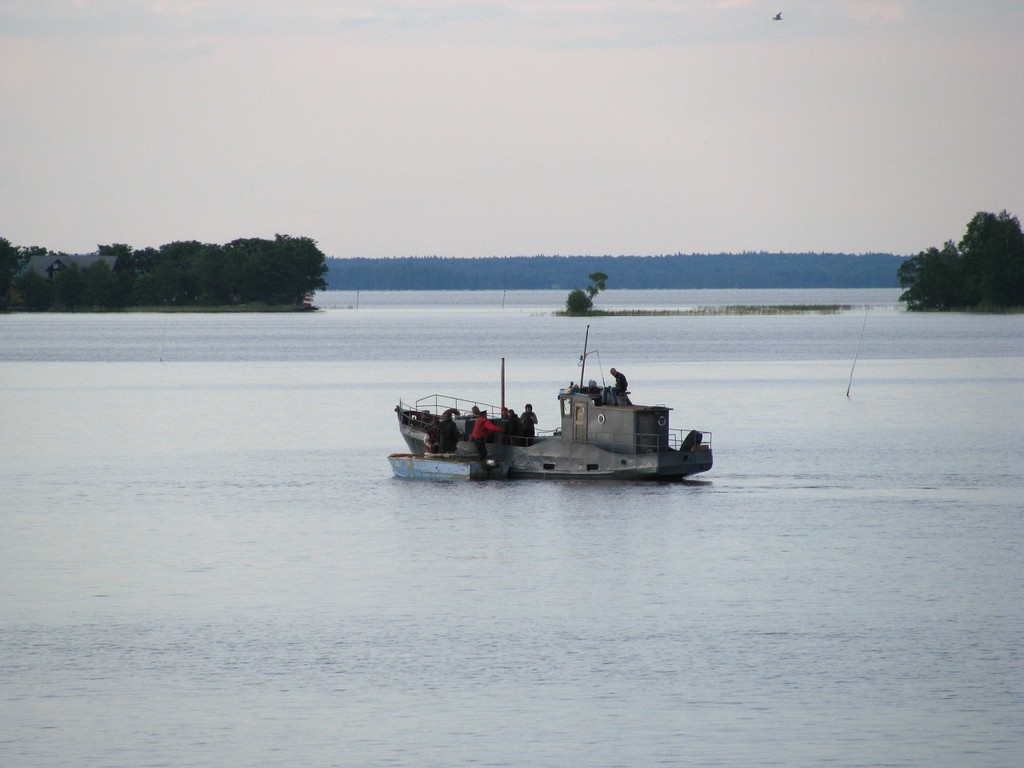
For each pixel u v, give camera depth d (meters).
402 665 97.44
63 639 103.62
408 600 114.94
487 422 187.38
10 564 129.12
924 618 108.88
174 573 125.19
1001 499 165.50
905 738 84.19
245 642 102.94
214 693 92.00
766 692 91.94
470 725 86.31
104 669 96.69
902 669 96.25
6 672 96.06
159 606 113.12
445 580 122.38
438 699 90.81
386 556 132.50
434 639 103.62
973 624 107.19
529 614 110.50
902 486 176.25
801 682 93.88
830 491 172.25
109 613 111.00
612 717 87.56
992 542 138.50
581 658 99.00
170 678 94.88
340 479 184.88
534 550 135.25
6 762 80.69
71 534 144.25
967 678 94.38
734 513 156.25
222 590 118.69
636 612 111.12
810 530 145.50
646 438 181.25
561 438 187.12
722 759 81.06
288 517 154.62
